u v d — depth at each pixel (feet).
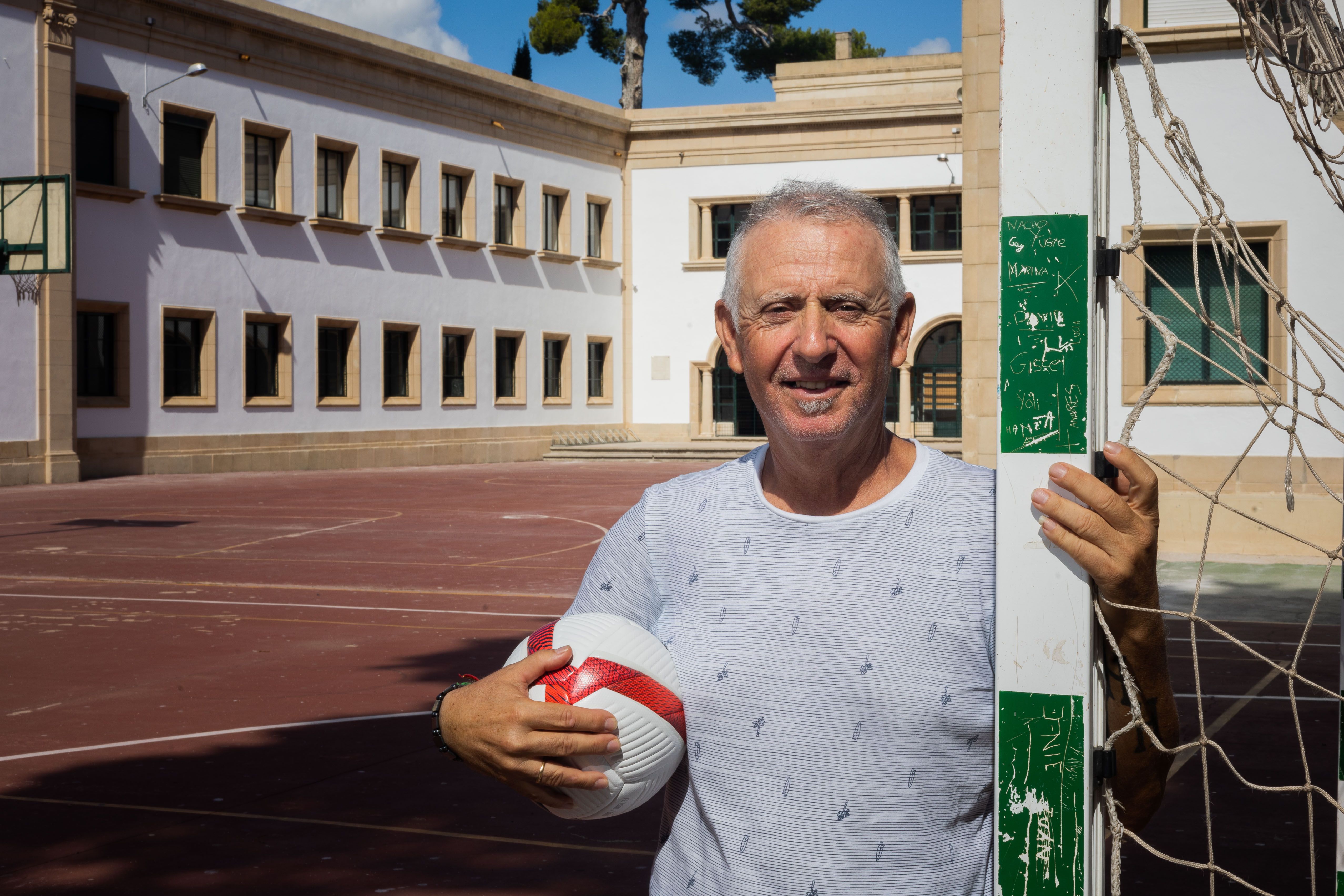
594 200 134.00
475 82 118.21
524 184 125.39
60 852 15.06
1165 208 33.96
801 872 5.99
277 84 100.22
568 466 117.19
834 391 6.09
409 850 15.12
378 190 109.70
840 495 6.32
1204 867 6.03
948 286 124.16
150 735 20.86
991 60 43.21
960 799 6.01
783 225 6.22
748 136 131.95
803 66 138.92
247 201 99.71
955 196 125.80
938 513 6.14
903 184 126.21
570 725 5.89
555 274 129.70
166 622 32.55
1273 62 8.36
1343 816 6.45
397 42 110.01
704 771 6.30
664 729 6.18
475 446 120.16
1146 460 5.37
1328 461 42.73
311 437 103.91
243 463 97.91
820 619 6.10
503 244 124.67
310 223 103.30
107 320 88.89
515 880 14.11
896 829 5.94
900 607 6.03
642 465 117.60
